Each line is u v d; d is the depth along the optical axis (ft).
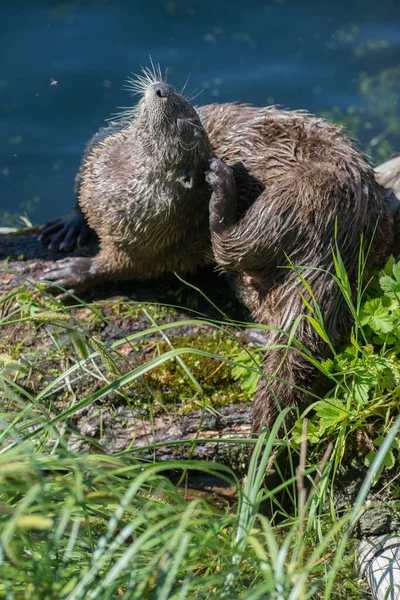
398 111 40.65
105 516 14.67
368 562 17.71
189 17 46.68
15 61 43.19
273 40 45.52
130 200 21.20
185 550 12.82
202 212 21.59
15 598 12.35
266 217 19.44
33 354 21.50
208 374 21.30
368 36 45.93
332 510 16.89
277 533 18.84
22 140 39.68
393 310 19.80
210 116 22.68
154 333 22.29
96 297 23.29
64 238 25.39
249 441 15.38
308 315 18.72
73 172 38.68
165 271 23.16
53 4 47.67
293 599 11.82
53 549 13.44
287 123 21.71
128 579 13.07
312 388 19.13
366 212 20.03
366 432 19.02
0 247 25.27
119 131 23.41
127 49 44.50
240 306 23.26
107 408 20.90
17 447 14.51
